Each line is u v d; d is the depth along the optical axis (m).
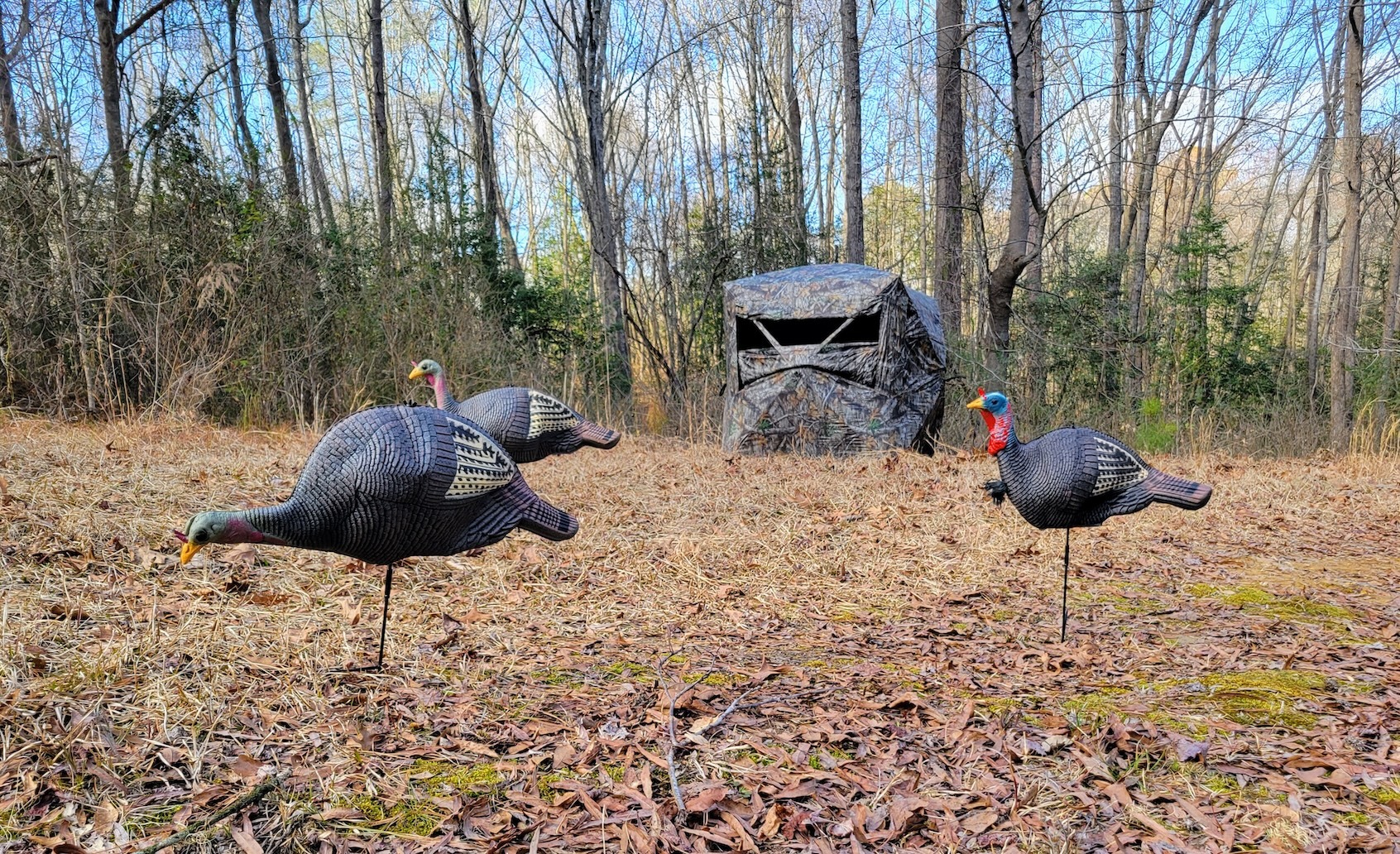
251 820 2.69
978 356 14.25
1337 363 14.30
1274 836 2.71
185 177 11.30
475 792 2.92
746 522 7.29
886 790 2.97
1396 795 2.96
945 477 9.30
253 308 10.81
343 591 4.95
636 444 11.98
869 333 11.36
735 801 2.87
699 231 17.45
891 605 5.37
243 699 3.44
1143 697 3.90
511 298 16.16
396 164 22.75
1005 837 2.72
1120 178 20.48
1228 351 18.53
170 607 4.27
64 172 10.08
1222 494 9.17
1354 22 13.90
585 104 16.27
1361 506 8.80
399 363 11.77
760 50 21.16
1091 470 4.49
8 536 4.83
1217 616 5.21
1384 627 4.93
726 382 11.60
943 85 14.20
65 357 10.02
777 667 4.18
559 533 3.85
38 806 2.67
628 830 2.66
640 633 4.71
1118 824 2.79
